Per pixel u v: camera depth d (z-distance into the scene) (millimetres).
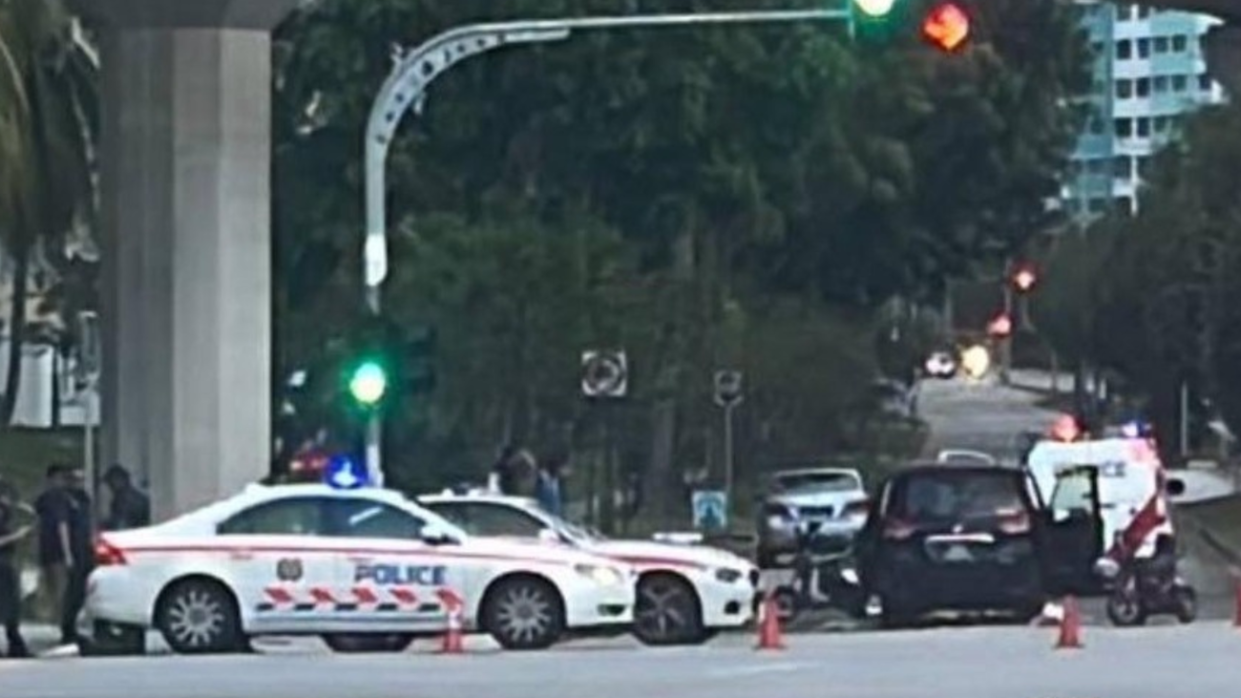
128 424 90438
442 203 138125
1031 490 79625
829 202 150125
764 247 148000
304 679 55188
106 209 91250
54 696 51750
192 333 89625
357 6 134625
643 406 121000
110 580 68000
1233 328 160750
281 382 132625
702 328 123812
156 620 67812
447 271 116188
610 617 68625
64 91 119688
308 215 137125
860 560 78062
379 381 80688
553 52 134750
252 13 89688
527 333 115500
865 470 140250
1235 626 75625
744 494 130500
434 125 137500
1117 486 89438
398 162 136500
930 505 77312
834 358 139250
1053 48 173000
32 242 120312
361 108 135375
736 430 131875
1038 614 78312
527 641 68188
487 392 115750
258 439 90688
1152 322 192000
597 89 135375
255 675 56656
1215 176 178125
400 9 133625
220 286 89750
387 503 68500
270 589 67750
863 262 157125
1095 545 83938
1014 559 76812
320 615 67812
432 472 116500
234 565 67875
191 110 89125
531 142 137875
